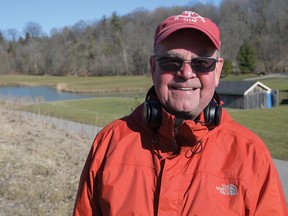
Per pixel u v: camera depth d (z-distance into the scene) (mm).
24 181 7293
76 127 20688
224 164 2102
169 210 2025
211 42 2100
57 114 27062
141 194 2090
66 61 118438
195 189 2033
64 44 123500
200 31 2072
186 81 2137
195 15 2148
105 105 35875
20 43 133250
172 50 2133
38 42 128875
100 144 2330
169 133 2105
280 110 29953
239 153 2107
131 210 2068
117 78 100062
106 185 2154
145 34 115250
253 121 24172
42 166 8508
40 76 114188
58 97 57312
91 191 2283
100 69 113312
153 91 2357
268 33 114312
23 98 35625
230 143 2156
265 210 2039
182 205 2025
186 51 2121
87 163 2359
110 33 121375
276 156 13562
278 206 2070
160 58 2154
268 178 2082
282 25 113000
